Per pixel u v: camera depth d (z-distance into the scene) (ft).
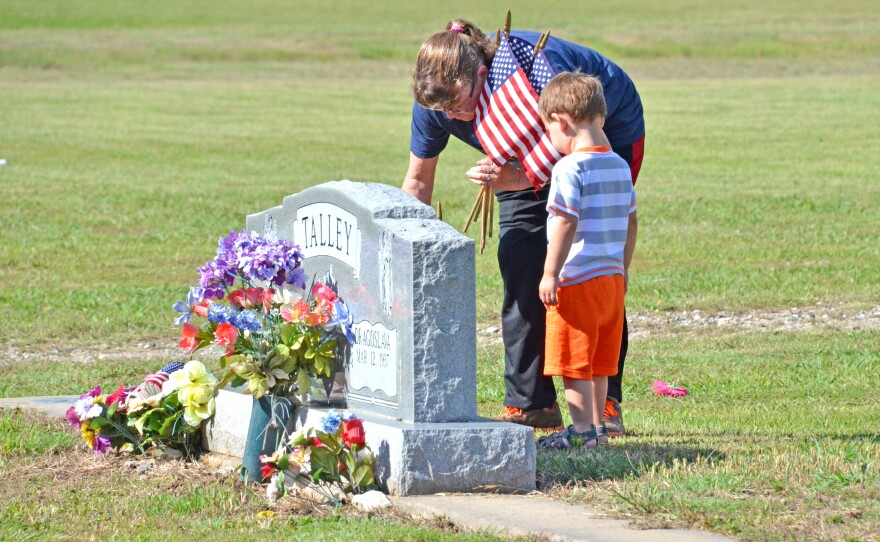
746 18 196.85
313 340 19.89
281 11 222.28
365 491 18.30
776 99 110.11
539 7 228.84
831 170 72.08
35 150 81.05
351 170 74.33
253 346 20.10
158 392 22.26
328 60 152.15
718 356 32.58
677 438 22.15
